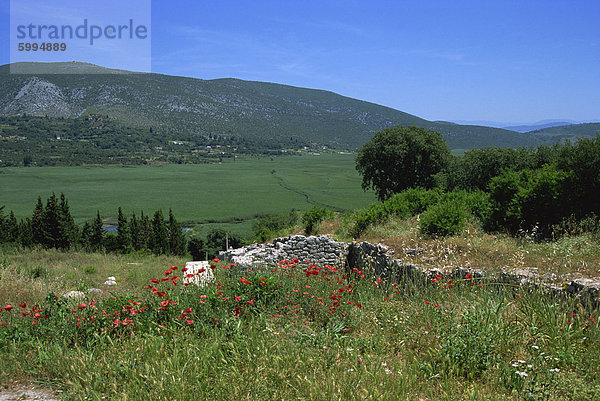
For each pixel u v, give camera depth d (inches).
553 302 204.2
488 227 480.7
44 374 181.3
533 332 184.4
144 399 147.6
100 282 554.9
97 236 1733.5
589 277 267.6
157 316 226.4
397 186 1625.2
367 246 482.9
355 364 170.6
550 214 438.9
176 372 160.1
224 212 4611.2
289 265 314.0
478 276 306.0
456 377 163.0
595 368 160.7
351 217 713.6
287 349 186.4
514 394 147.9
